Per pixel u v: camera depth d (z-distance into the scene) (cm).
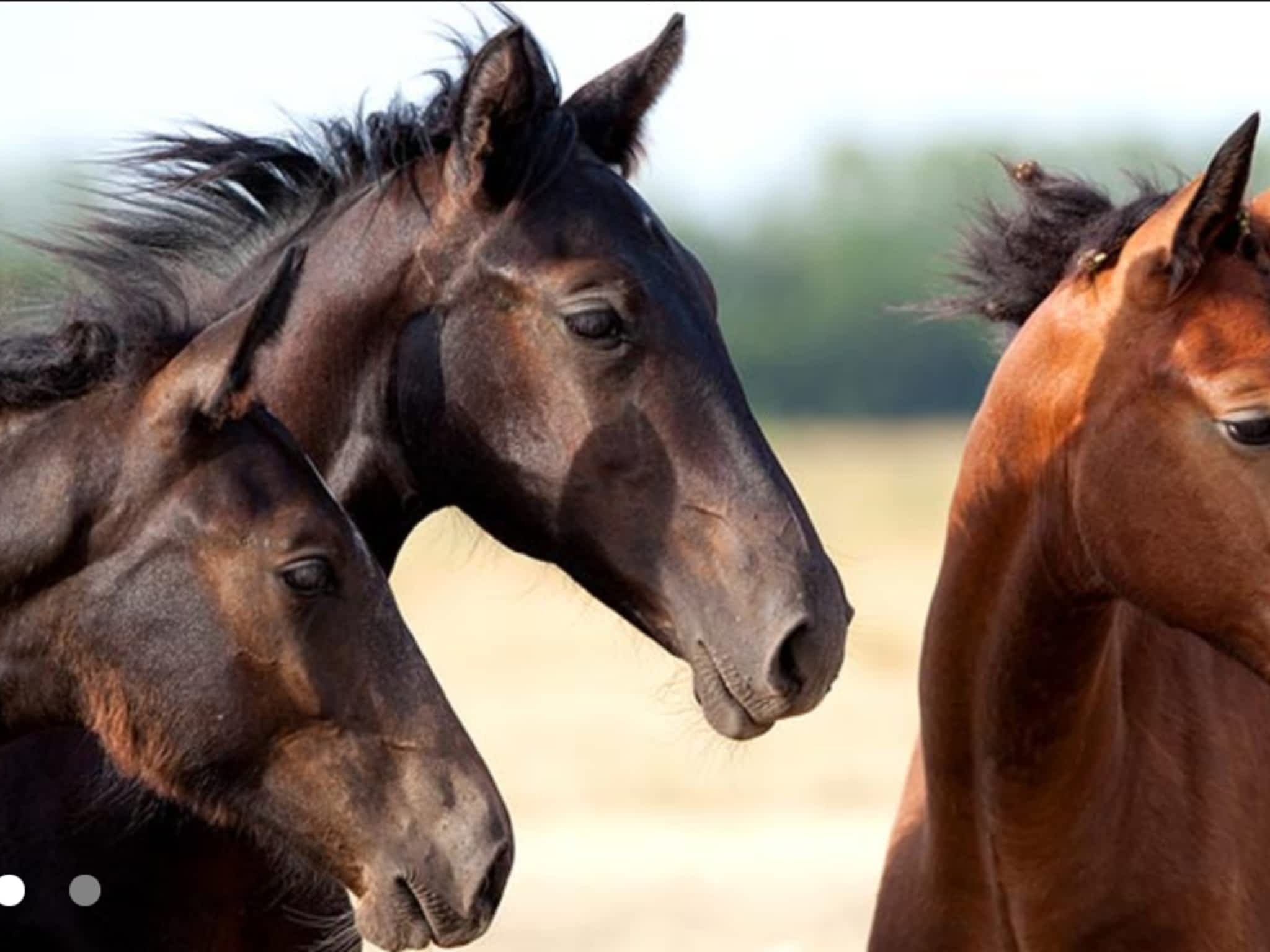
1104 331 1010
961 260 1112
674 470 1045
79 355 990
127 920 1036
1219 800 1069
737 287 8412
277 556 972
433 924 985
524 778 2756
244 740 980
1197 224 981
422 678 993
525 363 1061
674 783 2720
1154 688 1075
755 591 1026
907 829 1143
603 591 1071
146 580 974
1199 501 981
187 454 978
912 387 8225
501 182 1073
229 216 1125
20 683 988
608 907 2041
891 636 3653
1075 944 1068
